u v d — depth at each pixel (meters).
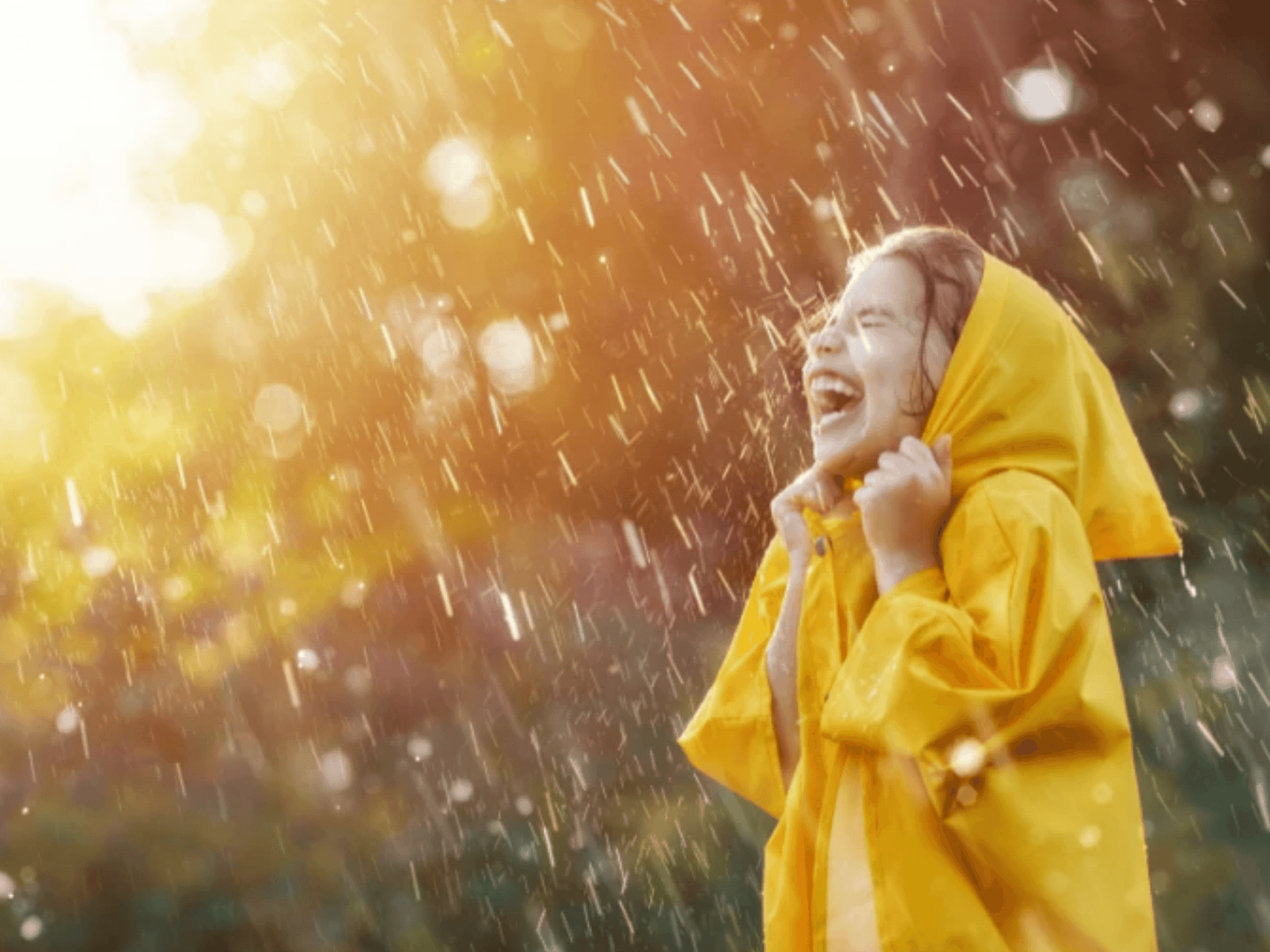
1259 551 8.88
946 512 2.50
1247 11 10.97
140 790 7.51
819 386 2.62
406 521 10.75
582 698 9.15
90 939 6.85
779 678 2.68
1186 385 9.98
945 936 2.23
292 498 10.65
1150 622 8.55
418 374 11.39
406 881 7.27
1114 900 2.24
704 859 7.24
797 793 2.55
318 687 8.99
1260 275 10.16
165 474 10.00
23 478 9.61
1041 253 10.77
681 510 10.94
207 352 10.84
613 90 11.04
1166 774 7.37
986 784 2.25
